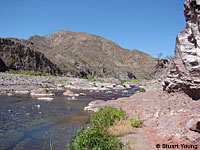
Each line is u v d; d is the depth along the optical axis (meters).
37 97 21.08
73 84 42.97
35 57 85.12
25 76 40.22
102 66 180.88
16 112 12.84
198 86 9.16
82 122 11.18
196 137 6.35
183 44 10.61
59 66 109.62
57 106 16.39
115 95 29.25
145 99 13.69
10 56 72.94
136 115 10.39
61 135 8.59
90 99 22.95
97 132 6.46
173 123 7.80
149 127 8.61
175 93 11.52
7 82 28.56
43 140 7.84
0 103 15.84
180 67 10.88
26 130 9.06
